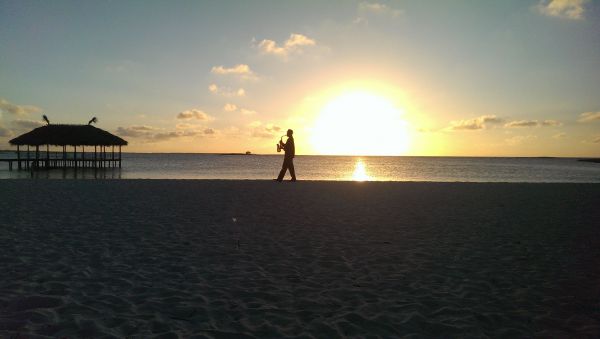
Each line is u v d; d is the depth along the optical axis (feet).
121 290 15.57
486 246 23.82
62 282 16.25
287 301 14.82
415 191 55.01
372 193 51.52
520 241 25.23
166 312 13.55
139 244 22.98
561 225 30.86
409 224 30.55
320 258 20.74
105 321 12.67
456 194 51.88
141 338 11.56
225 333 12.03
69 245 22.34
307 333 12.17
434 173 176.76
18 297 14.48
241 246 23.04
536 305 14.75
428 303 14.78
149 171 154.81
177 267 18.78
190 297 15.02
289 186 59.21
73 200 40.81
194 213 33.99
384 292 15.89
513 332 12.50
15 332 11.64
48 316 12.90
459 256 21.49
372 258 20.85
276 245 23.41
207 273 17.98
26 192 47.19
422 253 22.02
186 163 284.00
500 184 68.13
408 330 12.51
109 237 24.52
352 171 194.49
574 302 15.08
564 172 202.80
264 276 17.69
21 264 18.56
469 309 14.26
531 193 54.03
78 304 13.99
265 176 132.16
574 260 20.93
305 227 28.81
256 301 14.75
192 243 23.50
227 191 51.16
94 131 121.29
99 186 55.67
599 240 25.73
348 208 38.32
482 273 18.54
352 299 15.10
